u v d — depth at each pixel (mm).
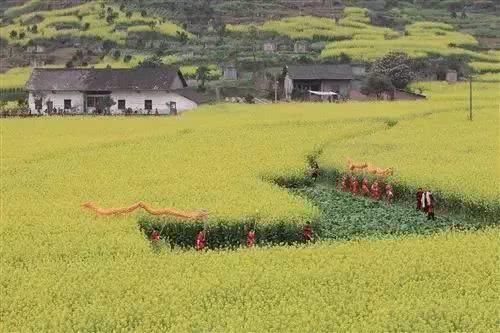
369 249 34531
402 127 78312
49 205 43094
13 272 31375
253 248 35438
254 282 29984
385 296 28453
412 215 47156
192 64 162500
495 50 180625
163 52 173375
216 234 39781
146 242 35688
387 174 51812
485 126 77688
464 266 31688
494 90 125375
